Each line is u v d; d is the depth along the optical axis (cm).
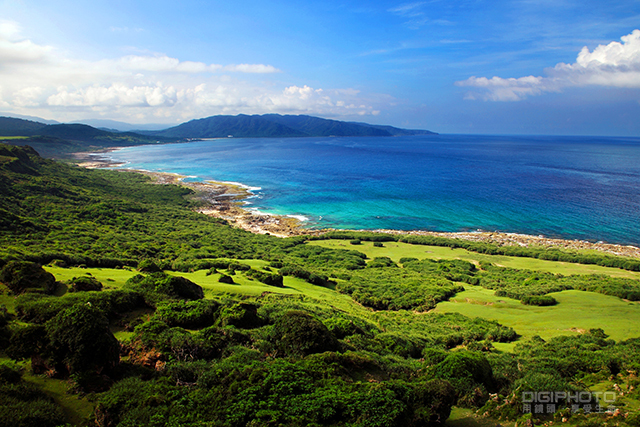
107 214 8525
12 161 10281
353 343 2447
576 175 17250
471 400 1700
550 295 4316
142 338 1978
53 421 1310
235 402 1452
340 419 1409
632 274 6081
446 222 10044
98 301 2300
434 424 1430
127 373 1716
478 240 8544
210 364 1848
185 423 1328
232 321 2433
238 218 10569
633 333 2950
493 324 3444
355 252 7475
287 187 15075
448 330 3391
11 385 1414
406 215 10762
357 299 4619
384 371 1983
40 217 7312
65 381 1554
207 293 3444
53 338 1589
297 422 1366
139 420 1332
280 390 1522
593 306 3834
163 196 12719
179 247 6562
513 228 9431
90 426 1351
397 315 4041
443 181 16012
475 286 5391
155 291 2750
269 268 5491
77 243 5578
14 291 2369
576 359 2188
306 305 3434
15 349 1603
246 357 1895
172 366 1733
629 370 1958
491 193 13312
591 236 8644
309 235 8912
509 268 6481
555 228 9275
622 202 11562
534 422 1474
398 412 1398
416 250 7869
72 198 9394
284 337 2072
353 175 18125
